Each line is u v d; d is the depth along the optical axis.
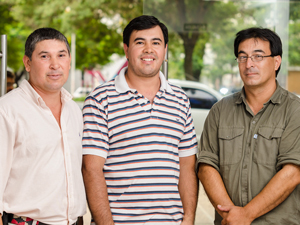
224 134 2.50
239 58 2.47
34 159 1.99
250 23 4.10
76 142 2.20
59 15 13.33
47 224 2.02
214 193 2.44
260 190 2.36
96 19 13.30
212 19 4.09
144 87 2.47
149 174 2.33
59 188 2.04
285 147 2.31
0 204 1.92
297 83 4.35
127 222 2.31
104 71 24.33
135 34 2.42
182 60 4.11
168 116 2.45
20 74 14.71
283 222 2.34
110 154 2.39
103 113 2.38
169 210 2.36
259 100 2.47
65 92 2.21
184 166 2.60
